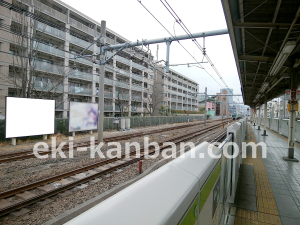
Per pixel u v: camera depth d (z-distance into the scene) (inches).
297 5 189.9
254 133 733.9
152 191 32.9
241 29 240.1
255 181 204.5
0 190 199.8
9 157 329.1
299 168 254.4
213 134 772.6
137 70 1473.9
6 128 421.4
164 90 1808.6
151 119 1137.4
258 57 307.6
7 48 695.1
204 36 320.5
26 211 162.1
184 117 1656.0
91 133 670.5
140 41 381.7
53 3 916.6
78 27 1002.7
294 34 227.9
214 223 61.9
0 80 689.0
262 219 131.4
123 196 30.2
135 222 24.4
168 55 352.5
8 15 685.9
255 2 190.1
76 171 252.7
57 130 593.0
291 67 293.7
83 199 188.1
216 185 65.6
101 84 457.1
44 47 838.5
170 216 27.9
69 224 22.9
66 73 839.1
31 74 610.5
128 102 1339.8
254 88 628.4
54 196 190.7
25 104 452.8
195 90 2706.7
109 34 1215.6
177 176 41.2
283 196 168.2
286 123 612.4
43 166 283.7
